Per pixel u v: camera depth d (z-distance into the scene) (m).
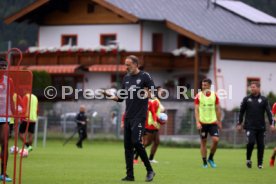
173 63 155.62
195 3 167.00
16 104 37.81
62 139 118.44
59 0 164.88
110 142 115.62
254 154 83.00
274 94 152.38
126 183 44.41
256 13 170.25
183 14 160.00
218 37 152.00
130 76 44.84
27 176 48.75
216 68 152.38
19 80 37.72
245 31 158.12
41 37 169.75
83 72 160.75
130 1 157.88
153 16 154.88
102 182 44.97
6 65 43.50
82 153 79.81
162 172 53.78
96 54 157.75
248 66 157.25
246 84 156.62
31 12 165.62
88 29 163.75
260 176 51.44
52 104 120.56
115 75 157.25
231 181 47.44
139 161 64.81
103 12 161.62
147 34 156.75
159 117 63.91
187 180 47.50
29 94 37.66
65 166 58.12
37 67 162.00
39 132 119.12
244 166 61.41
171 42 158.75
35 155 73.12
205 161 59.75
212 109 59.12
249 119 58.97
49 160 65.38
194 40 148.88
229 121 113.06
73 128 118.25
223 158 74.00
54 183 44.44
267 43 156.25
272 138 105.88
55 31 167.75
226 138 108.62
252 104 58.88
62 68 158.75
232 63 154.88
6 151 39.56
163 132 112.75
